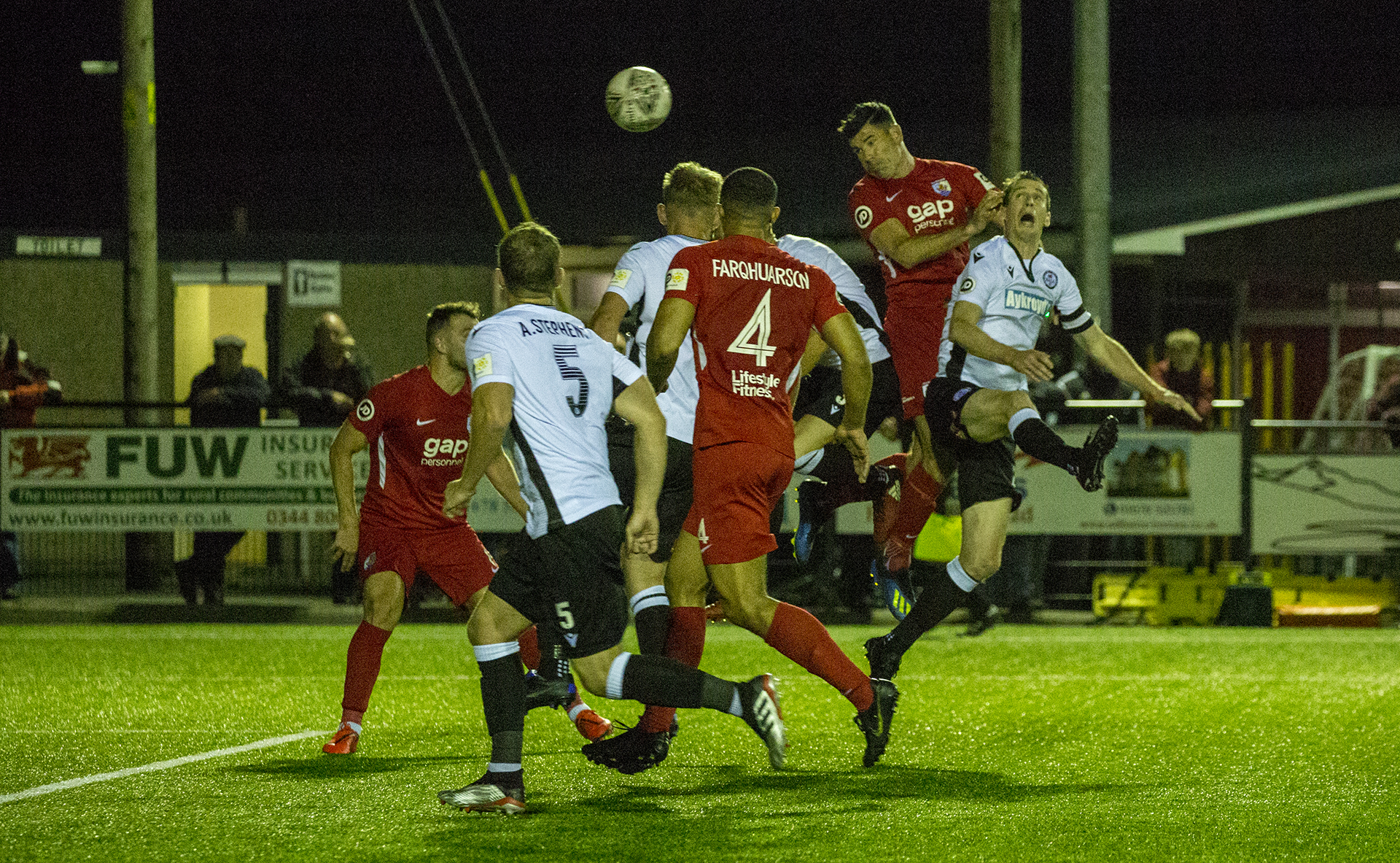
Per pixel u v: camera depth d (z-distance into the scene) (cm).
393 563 2308
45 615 4391
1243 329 6462
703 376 1977
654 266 2152
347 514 2328
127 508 4447
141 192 5203
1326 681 3091
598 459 1789
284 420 4738
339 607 4550
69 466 4450
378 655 2300
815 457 2491
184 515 4438
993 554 2295
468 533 2377
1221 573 4378
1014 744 2341
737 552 1962
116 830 1717
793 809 1836
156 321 5347
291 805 1858
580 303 6306
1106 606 4384
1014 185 2345
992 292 2328
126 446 4441
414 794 1923
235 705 2762
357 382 4491
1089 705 2764
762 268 1978
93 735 2428
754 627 2019
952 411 2325
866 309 2556
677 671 1770
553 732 2430
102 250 5956
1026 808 1848
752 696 1756
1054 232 6122
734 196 2003
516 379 1767
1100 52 5138
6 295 5906
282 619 4453
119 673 3212
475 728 2506
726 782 2016
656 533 1802
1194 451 4347
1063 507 4344
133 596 4625
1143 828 1739
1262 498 4372
